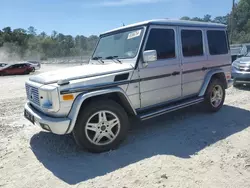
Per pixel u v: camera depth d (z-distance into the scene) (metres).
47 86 3.75
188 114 6.00
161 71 4.72
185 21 5.31
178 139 4.46
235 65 9.14
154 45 4.61
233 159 3.63
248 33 55.09
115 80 4.10
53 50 96.44
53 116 3.79
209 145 4.16
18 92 11.36
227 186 2.98
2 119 6.28
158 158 3.73
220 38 6.17
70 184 3.17
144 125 5.30
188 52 5.29
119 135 4.15
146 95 4.55
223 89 6.21
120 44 4.82
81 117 3.82
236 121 5.38
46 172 3.48
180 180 3.13
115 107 4.08
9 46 89.00
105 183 3.15
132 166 3.53
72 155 3.98
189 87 5.38
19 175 3.43
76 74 3.95
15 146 4.43
